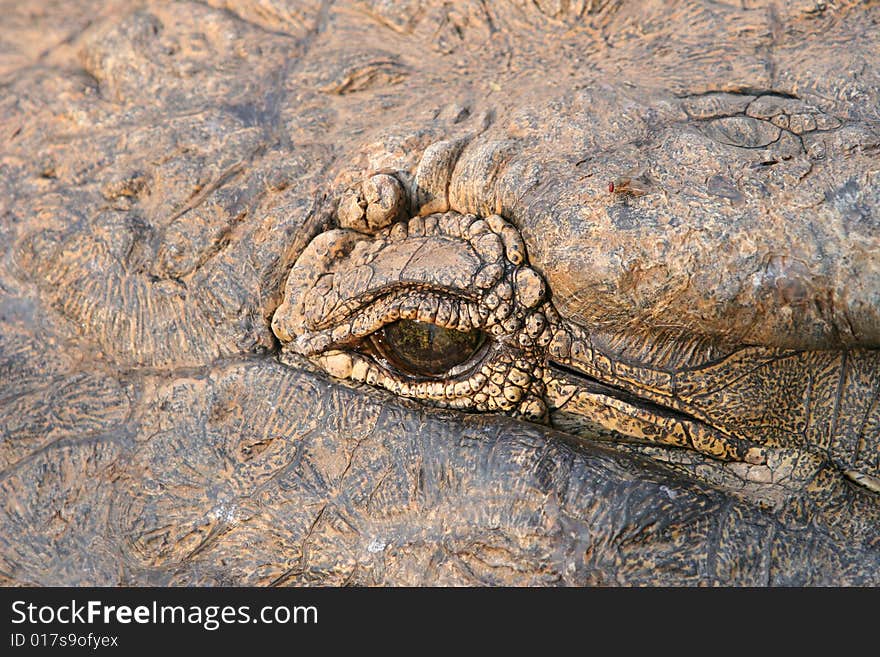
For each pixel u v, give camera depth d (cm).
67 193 610
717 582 450
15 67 729
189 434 528
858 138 457
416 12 641
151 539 520
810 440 474
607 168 470
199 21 699
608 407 487
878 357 460
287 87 630
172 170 587
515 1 621
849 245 426
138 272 564
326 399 516
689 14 580
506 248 475
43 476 545
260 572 505
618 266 444
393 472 493
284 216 540
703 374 470
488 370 488
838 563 451
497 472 480
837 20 545
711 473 484
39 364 573
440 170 512
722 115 497
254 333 539
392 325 496
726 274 435
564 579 461
